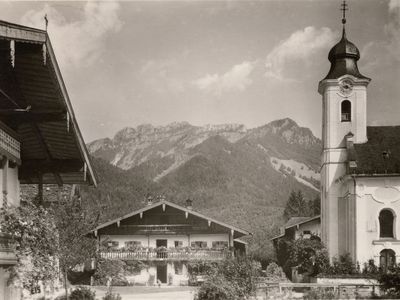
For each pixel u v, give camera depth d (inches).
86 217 1007.0
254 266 1054.4
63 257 948.0
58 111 812.0
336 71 1772.9
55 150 956.6
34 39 648.4
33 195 1267.2
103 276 1641.2
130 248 1801.2
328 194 1731.1
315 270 1589.6
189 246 1807.3
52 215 934.4
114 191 3144.7
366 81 1747.0
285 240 2256.4
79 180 1062.4
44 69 736.3
